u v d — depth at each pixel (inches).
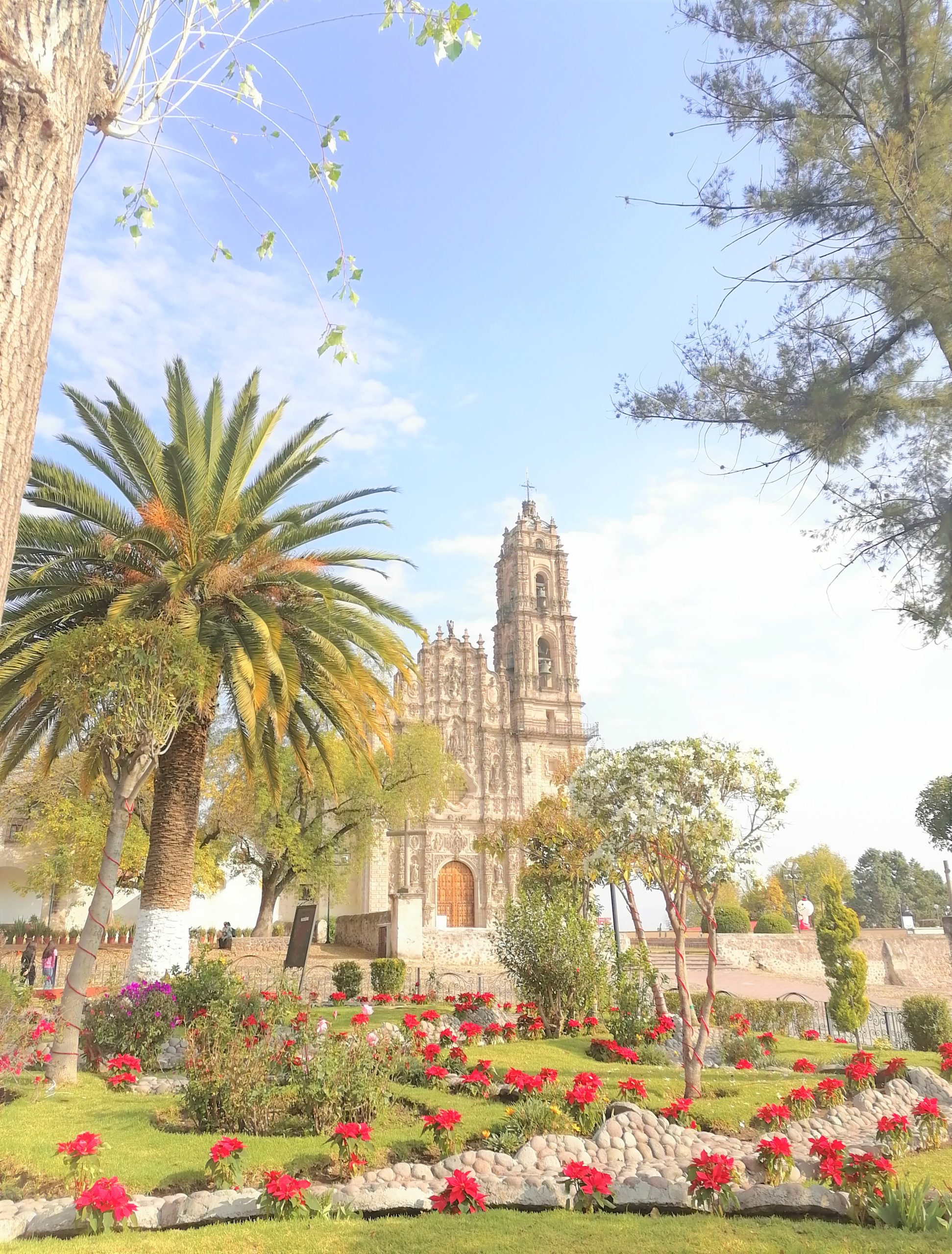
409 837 2086.6
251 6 199.2
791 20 325.1
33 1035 460.1
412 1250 220.5
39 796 1179.9
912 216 298.2
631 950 685.3
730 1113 390.3
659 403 352.8
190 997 527.8
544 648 2508.6
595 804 492.7
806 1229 240.7
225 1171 280.8
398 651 655.1
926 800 1811.0
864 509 337.1
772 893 2970.0
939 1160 352.5
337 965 912.9
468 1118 368.5
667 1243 223.9
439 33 198.2
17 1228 246.7
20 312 120.6
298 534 642.2
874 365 329.7
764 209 330.3
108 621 503.2
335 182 235.5
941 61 308.2
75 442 618.8
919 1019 737.0
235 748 1176.2
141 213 239.9
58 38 129.0
